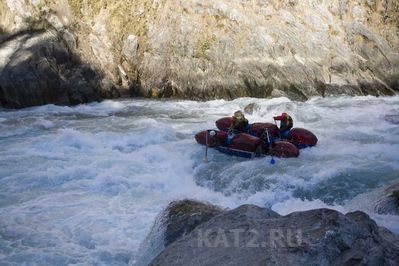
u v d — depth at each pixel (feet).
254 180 28.12
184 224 16.90
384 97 58.80
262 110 47.96
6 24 56.44
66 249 20.08
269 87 57.77
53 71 54.13
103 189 27.81
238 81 58.13
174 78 59.88
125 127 42.19
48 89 53.72
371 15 67.26
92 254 19.63
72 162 32.04
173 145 36.04
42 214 23.84
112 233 21.63
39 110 50.96
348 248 12.13
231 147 33.24
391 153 31.71
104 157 33.22
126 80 60.39
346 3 66.03
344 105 51.93
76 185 28.32
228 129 34.94
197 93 58.44
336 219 12.94
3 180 28.58
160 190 28.48
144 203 25.64
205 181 29.53
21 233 21.56
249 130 35.83
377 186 26.03
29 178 28.91
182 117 47.50
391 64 63.82
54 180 28.91
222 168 30.66
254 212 14.88
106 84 58.23
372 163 29.45
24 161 32.22
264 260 11.89
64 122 44.60
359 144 34.63
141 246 18.08
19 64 52.47
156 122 44.27
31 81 52.54
